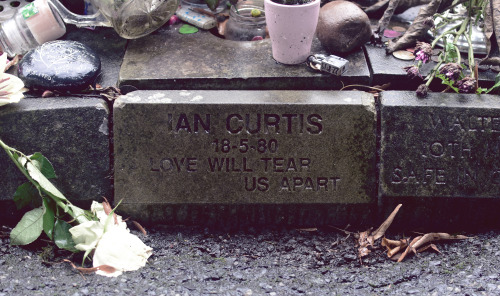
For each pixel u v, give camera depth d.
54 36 1.69
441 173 1.53
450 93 1.55
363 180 1.54
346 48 1.63
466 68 1.59
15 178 1.54
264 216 1.57
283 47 1.59
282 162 1.53
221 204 1.55
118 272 1.46
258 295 1.42
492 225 1.57
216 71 1.60
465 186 1.53
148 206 1.55
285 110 1.52
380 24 1.68
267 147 1.53
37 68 1.55
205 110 1.52
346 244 1.54
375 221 1.57
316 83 1.59
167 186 1.54
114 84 1.59
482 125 1.52
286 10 1.54
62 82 1.54
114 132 1.53
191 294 1.42
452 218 1.56
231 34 1.75
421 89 1.53
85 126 1.53
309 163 1.53
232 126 1.53
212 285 1.45
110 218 1.49
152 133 1.53
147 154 1.53
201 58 1.64
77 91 1.56
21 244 1.49
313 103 1.52
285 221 1.57
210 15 1.76
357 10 1.62
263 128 1.53
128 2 1.63
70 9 1.75
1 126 1.53
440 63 1.56
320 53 1.64
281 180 1.54
